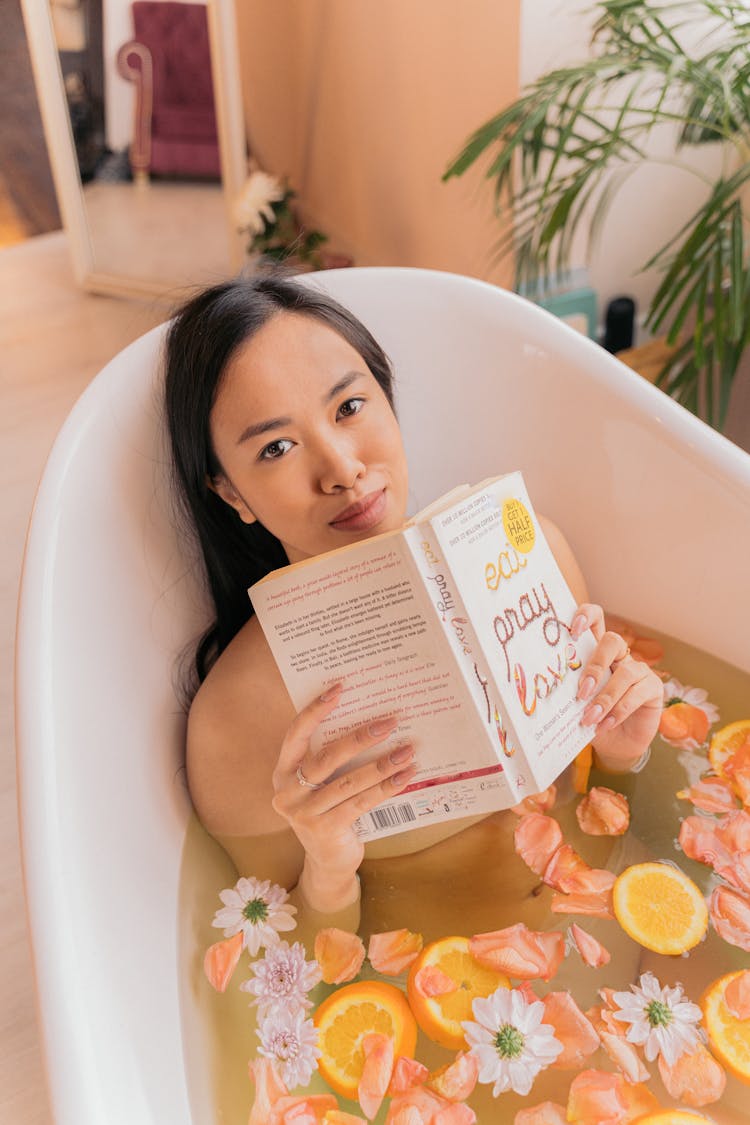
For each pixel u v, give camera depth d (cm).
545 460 130
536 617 83
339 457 93
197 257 289
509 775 79
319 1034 88
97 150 285
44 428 236
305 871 95
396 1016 89
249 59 321
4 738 152
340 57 271
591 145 177
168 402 102
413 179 256
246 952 95
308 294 98
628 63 174
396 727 79
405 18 235
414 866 103
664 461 120
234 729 102
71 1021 69
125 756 96
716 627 121
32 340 277
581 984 90
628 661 93
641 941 92
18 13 311
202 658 116
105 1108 66
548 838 102
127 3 264
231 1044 88
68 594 95
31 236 337
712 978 89
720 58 171
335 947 95
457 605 76
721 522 116
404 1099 82
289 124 317
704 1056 83
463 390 132
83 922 77
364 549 74
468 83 220
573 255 227
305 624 77
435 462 136
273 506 96
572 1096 81
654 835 102
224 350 94
